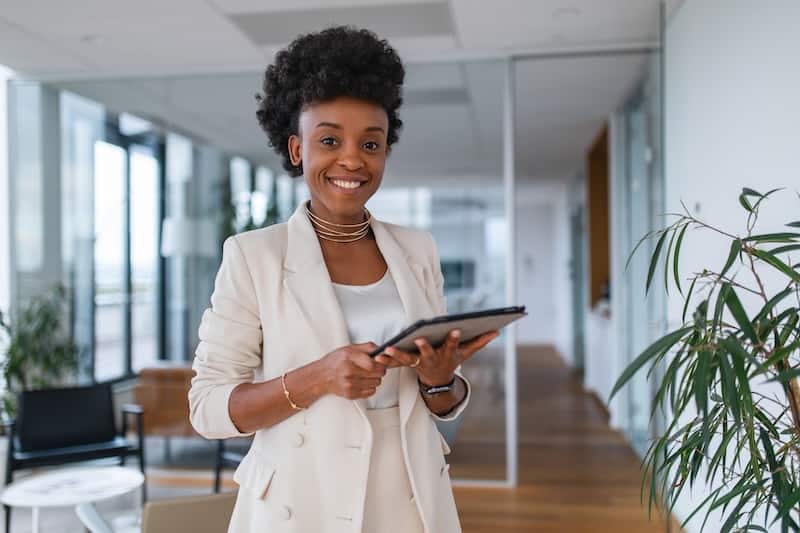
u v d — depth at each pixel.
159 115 4.91
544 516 3.96
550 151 7.27
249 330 1.21
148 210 4.95
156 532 1.94
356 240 1.30
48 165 5.00
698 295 3.23
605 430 6.11
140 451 4.07
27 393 4.07
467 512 4.04
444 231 4.68
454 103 4.60
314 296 1.20
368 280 1.28
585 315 8.53
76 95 4.98
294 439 1.17
